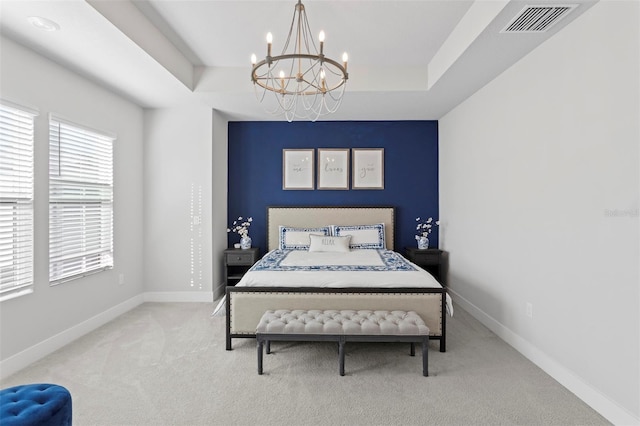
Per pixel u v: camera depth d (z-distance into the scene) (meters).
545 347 2.41
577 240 2.12
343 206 4.69
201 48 3.10
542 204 2.45
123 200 3.71
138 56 2.65
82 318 3.06
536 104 2.51
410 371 2.37
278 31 2.78
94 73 2.98
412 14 2.51
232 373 2.34
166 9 2.48
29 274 2.51
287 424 1.80
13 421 1.27
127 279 3.79
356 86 3.45
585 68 2.04
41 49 2.51
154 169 4.12
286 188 4.73
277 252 4.14
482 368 2.42
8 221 2.35
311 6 2.41
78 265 3.03
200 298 4.14
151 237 4.14
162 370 2.39
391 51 3.12
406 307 2.71
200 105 3.98
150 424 1.80
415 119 4.63
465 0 2.34
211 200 4.13
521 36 2.33
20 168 2.44
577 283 2.12
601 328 1.93
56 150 2.77
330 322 2.37
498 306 3.07
